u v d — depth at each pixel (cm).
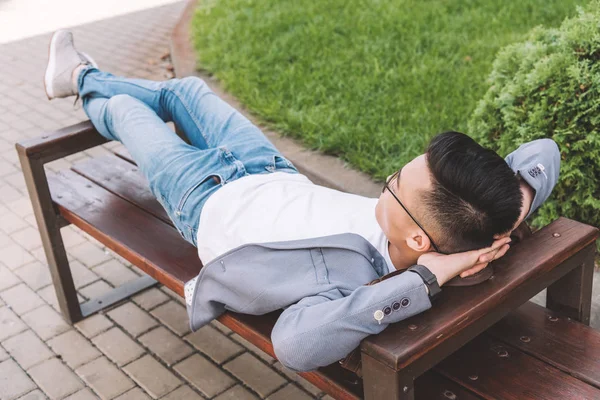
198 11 751
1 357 310
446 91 487
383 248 206
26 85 643
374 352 166
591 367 190
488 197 171
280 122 485
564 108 323
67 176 331
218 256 212
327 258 201
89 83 306
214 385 286
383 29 611
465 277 183
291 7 700
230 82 551
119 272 367
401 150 425
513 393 184
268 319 213
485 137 364
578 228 204
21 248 393
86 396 286
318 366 182
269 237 214
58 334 323
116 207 300
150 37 762
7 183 469
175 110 296
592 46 321
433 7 657
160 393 284
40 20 864
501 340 204
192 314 223
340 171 421
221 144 271
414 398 187
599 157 317
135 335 318
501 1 649
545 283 195
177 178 250
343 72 539
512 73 359
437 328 169
